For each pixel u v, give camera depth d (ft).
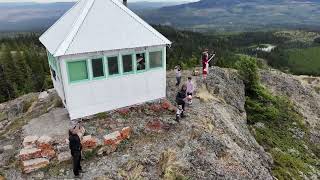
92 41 62.08
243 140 72.59
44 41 72.18
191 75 99.60
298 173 77.25
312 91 140.15
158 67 70.85
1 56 327.26
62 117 66.80
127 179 51.19
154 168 54.08
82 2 70.49
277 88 129.90
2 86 248.32
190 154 57.00
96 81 63.87
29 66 307.37
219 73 106.83
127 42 64.95
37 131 61.82
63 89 64.18
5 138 63.77
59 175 51.47
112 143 57.36
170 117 67.62
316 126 115.34
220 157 59.88
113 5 67.46
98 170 52.42
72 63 60.64
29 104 90.43
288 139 100.53
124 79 67.05
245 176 57.36
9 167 54.24
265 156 74.74
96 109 65.82
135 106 70.23
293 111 118.01
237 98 100.01
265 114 105.91
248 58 116.67
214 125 69.36
